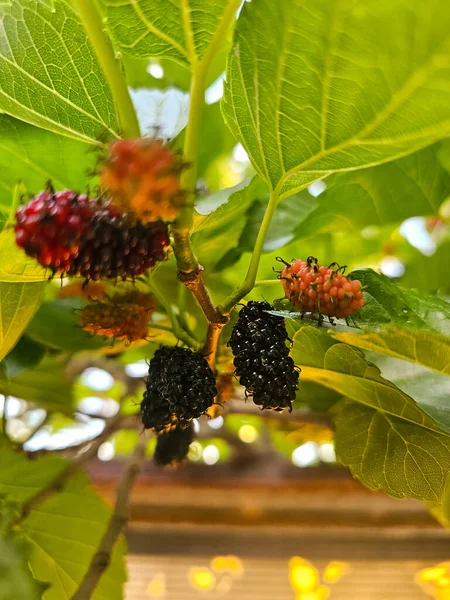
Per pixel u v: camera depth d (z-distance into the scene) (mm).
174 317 118
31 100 95
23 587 106
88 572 114
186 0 74
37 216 72
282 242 143
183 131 126
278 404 92
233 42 78
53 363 163
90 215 72
